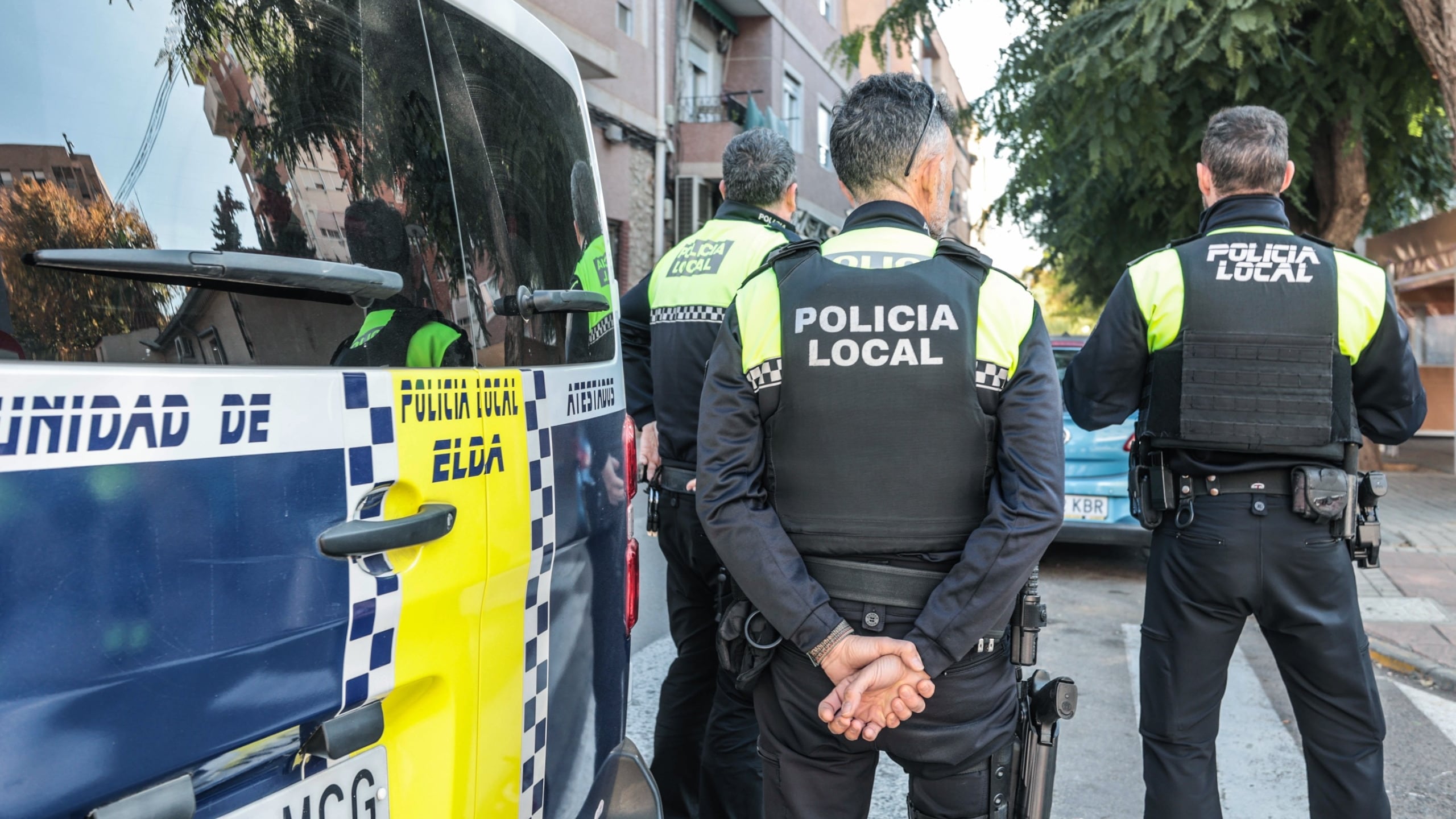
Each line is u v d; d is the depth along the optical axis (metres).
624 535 1.85
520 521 1.39
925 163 1.60
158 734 0.85
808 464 1.50
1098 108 8.39
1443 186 10.74
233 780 0.96
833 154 1.66
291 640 0.98
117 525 0.82
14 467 0.75
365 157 1.21
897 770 3.05
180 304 0.93
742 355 1.54
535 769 1.46
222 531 0.91
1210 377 2.05
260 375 0.96
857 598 1.50
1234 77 8.22
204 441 0.90
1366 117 8.74
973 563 1.42
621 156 13.30
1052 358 1.51
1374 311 2.02
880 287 1.49
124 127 0.92
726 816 2.36
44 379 0.78
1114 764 3.11
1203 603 2.10
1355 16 7.59
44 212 0.84
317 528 1.01
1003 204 10.97
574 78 1.92
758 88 17.75
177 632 0.87
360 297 1.13
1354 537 2.10
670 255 2.57
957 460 1.47
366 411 1.09
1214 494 2.07
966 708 1.50
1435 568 5.63
